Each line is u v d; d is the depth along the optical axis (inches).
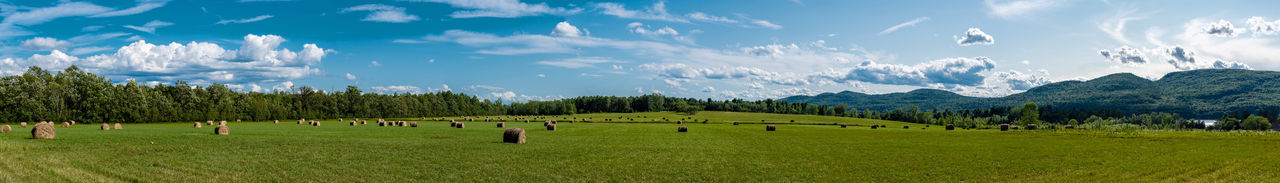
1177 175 784.9
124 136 1460.4
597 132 2135.8
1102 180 759.1
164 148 1103.6
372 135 1720.0
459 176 791.7
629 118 5201.8
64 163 834.2
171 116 4264.3
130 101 4035.4
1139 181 745.6
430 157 1003.3
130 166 826.8
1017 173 832.9
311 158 965.2
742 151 1185.4
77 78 3983.8
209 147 1147.9
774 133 2102.6
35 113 3555.6
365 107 6756.9
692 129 2541.8
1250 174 772.0
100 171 768.3
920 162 971.9
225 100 4911.4
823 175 828.6
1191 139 1424.7
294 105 5984.3
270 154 1021.2
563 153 1111.0
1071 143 1364.4
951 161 983.0
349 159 958.4
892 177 810.2
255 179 735.7
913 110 7721.5
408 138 1553.9
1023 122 6008.9
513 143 1368.1
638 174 829.2
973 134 1918.1
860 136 1840.6
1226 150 1104.8
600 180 774.5
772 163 962.7
